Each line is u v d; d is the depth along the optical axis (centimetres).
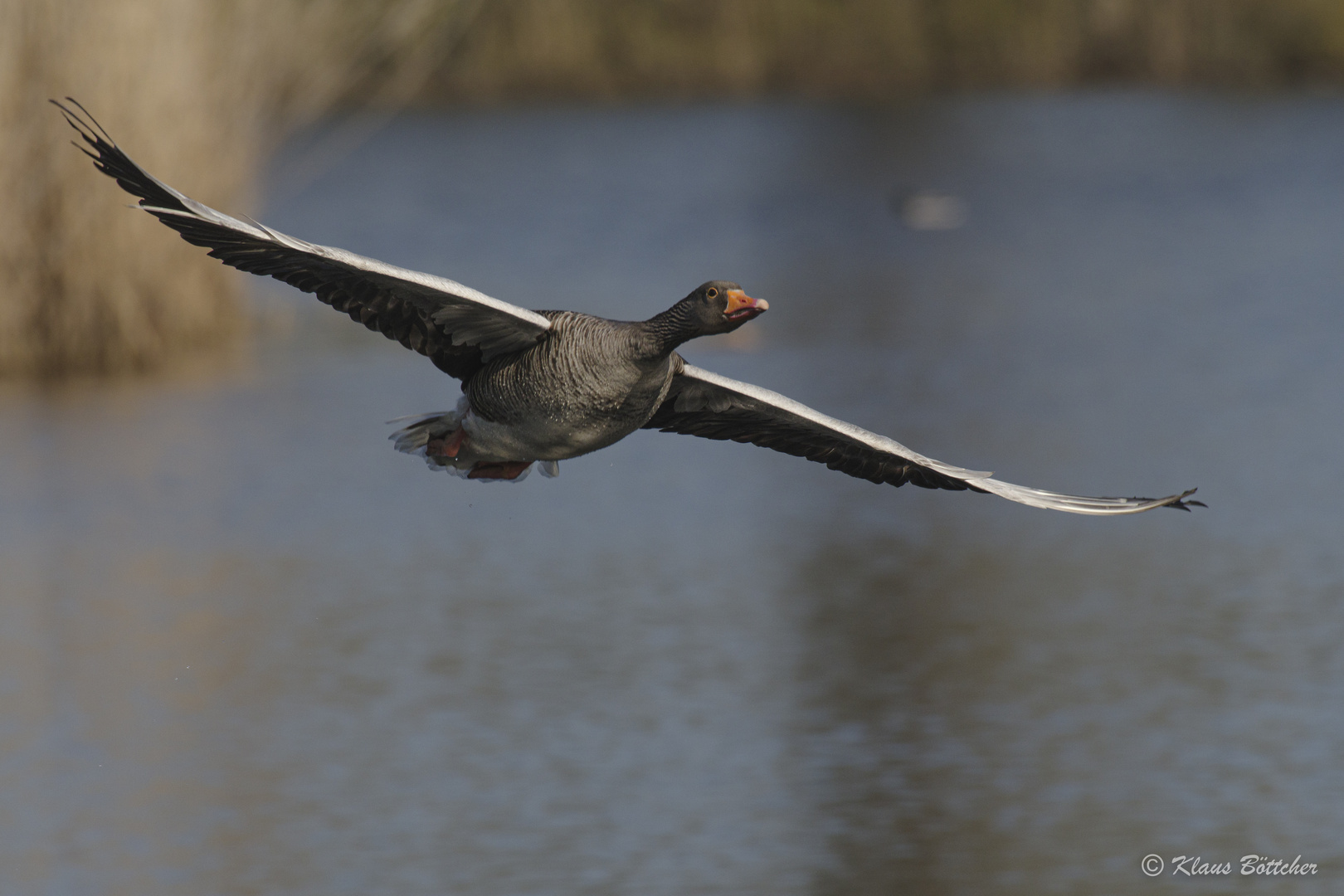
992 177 4903
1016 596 1630
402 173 4947
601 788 1227
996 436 2216
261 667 1459
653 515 1939
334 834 1159
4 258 2473
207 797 1218
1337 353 2683
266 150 2659
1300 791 1205
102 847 1145
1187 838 1148
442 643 1516
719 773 1248
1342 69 6319
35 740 1309
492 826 1173
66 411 2359
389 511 1938
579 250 3853
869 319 3089
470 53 6012
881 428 2252
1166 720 1327
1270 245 3791
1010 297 3294
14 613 1588
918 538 1839
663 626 1558
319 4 2706
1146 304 3169
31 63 2372
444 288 736
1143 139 5409
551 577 1706
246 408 2389
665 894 1082
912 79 6438
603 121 5894
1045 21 6444
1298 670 1422
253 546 1798
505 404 803
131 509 1925
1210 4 6406
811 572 1714
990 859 1123
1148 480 1998
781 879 1096
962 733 1309
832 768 1252
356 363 2694
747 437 857
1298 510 1872
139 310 2564
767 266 3684
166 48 2383
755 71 6325
